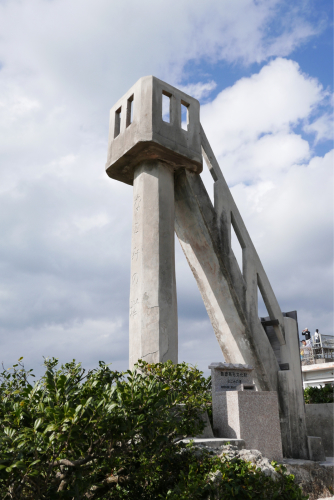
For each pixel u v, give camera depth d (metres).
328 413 10.54
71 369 5.36
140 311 7.91
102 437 3.91
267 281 10.39
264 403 7.34
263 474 5.09
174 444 5.50
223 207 9.98
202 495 4.77
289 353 9.84
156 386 4.38
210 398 5.86
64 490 3.87
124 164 9.23
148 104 8.73
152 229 8.44
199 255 9.80
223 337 9.73
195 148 9.37
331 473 7.65
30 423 3.62
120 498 5.09
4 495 3.49
